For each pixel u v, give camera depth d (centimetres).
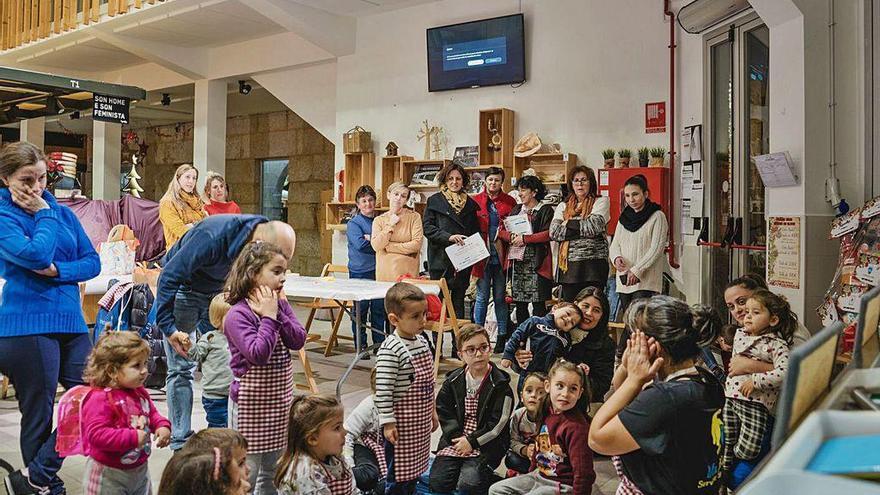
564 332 365
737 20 587
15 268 288
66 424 264
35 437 290
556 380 273
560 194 718
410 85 868
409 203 850
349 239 682
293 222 1370
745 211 591
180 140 1581
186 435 365
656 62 692
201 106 1085
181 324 330
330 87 976
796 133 465
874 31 454
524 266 621
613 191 685
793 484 56
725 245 595
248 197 1448
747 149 587
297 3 852
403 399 300
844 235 424
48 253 284
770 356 277
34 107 774
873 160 457
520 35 767
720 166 634
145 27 958
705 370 196
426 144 852
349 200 913
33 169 289
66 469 349
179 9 883
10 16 1088
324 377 555
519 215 618
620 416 187
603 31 724
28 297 288
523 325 373
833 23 462
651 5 693
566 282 553
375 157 898
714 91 638
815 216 463
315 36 883
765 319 282
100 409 246
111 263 545
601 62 726
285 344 282
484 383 317
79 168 1634
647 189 543
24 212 292
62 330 296
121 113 738
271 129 1404
